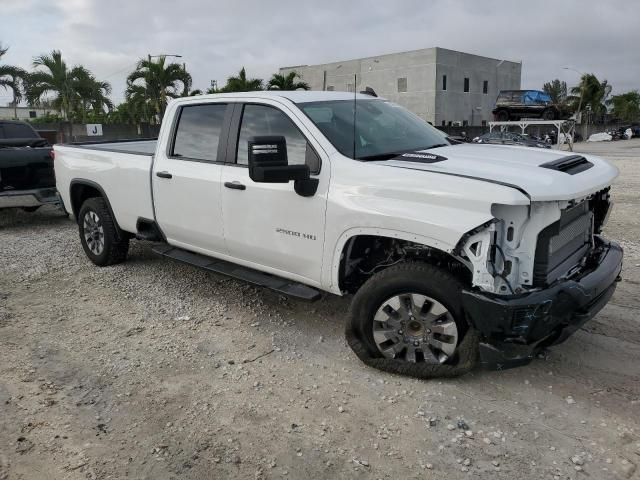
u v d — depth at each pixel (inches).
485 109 2390.5
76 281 245.3
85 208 262.5
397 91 2237.9
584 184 142.4
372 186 149.6
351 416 138.8
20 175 350.9
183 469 120.9
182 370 163.9
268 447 128.0
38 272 258.1
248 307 210.8
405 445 127.4
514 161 155.0
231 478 118.0
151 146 281.7
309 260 167.8
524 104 1721.2
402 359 155.6
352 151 163.3
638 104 3484.3
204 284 237.5
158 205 218.5
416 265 146.3
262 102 182.9
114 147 272.1
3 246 309.3
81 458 124.9
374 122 181.6
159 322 198.8
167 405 145.6
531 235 134.3
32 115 2551.7
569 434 129.8
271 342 181.0
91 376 161.0
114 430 135.2
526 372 157.2
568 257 152.2
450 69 2190.0
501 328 133.4
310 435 132.0
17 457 125.3
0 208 346.6
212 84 1624.0
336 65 2330.2
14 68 1143.0
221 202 190.4
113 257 260.8
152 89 1300.4
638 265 252.2
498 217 134.1
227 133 192.2
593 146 1737.2
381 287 150.7
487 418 136.4
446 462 121.5
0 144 367.9
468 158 157.6
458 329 144.2
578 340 176.4
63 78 1182.9
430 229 137.5
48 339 185.9
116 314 206.8
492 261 135.0
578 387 149.3
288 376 159.0
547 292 133.6
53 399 148.8
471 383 151.6
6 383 157.2
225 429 134.9
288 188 168.9
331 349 174.9
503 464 120.4
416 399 144.8
